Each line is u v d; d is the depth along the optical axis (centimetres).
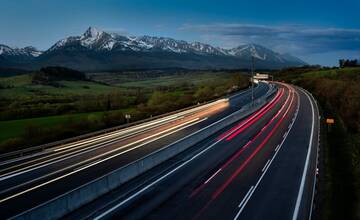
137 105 11225
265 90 14650
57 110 10119
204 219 2573
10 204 2872
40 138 5778
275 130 6481
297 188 3228
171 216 2633
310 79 16925
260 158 4416
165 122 7831
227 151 4841
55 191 3206
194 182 3466
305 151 4738
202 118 8275
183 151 4869
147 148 5175
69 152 5006
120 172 3409
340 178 3453
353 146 5278
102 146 5400
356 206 2789
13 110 9781
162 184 3409
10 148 5122
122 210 2755
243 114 8362
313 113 8481
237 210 2733
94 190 3005
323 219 2469
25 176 3753
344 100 9594
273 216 2609
